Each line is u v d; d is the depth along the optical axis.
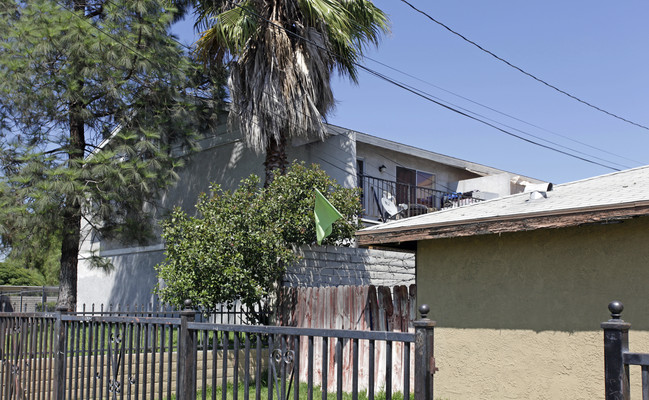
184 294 10.66
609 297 6.65
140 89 14.83
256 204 11.47
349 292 10.00
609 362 3.19
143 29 14.11
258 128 14.74
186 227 11.20
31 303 23.05
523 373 7.28
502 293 7.61
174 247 11.09
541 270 7.27
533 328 7.26
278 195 12.07
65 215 14.00
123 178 13.38
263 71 14.79
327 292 10.38
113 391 5.81
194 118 16.03
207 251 10.74
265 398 8.77
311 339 4.34
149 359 8.95
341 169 16.66
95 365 6.13
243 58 15.20
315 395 9.08
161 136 15.01
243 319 12.74
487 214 7.61
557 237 7.17
